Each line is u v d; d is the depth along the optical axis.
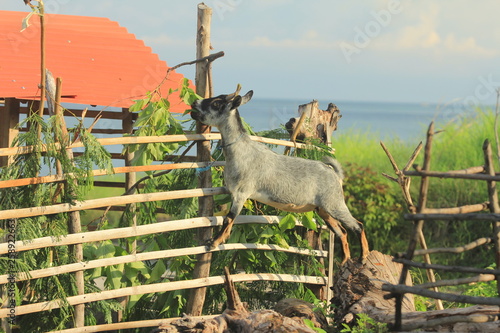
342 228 7.18
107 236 6.19
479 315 4.80
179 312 6.91
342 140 17.84
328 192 6.70
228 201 7.05
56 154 5.90
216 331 5.18
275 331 4.99
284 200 6.64
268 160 6.59
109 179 14.16
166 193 6.46
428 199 13.79
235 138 6.48
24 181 5.82
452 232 13.15
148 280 6.83
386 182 13.83
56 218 6.05
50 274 5.97
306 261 7.66
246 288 7.64
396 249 12.87
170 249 6.62
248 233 7.14
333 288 6.64
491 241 4.70
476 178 4.41
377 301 5.78
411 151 16.73
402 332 4.75
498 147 4.67
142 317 7.08
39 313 6.34
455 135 15.57
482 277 4.64
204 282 6.70
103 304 6.43
